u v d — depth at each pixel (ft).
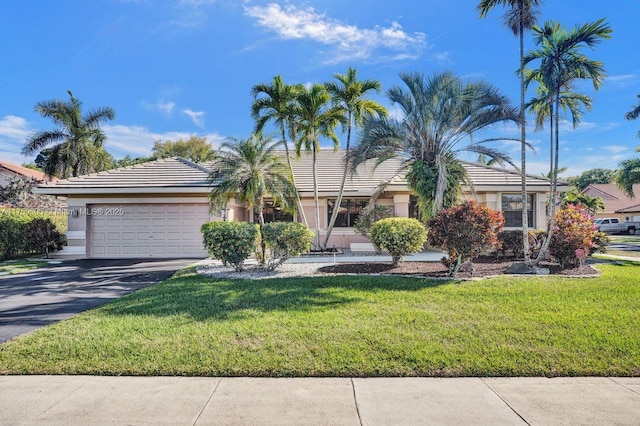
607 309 23.86
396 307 24.49
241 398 13.50
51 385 14.53
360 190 62.59
